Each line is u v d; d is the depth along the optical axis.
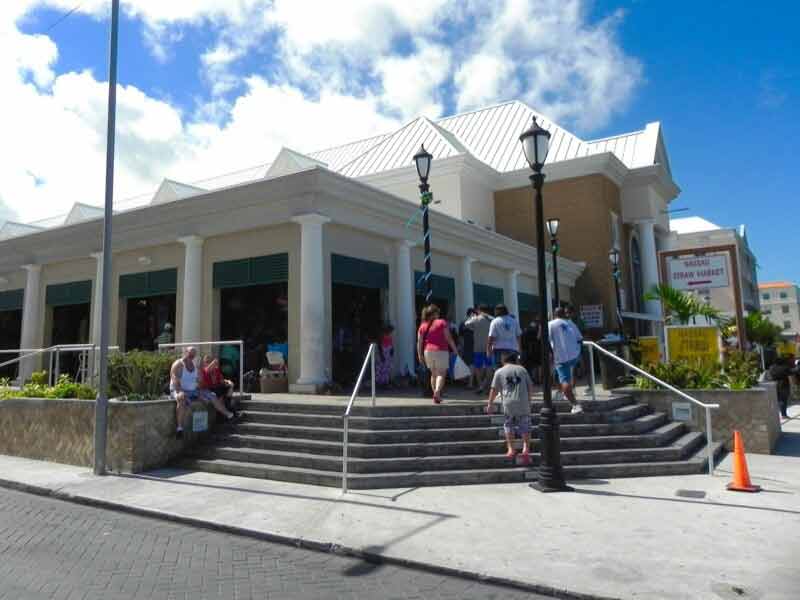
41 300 18.78
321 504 7.15
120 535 6.29
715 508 6.85
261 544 5.99
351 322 14.48
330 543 5.75
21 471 9.38
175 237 15.27
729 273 15.54
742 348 14.91
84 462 9.77
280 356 13.21
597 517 6.52
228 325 14.78
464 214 24.27
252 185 13.29
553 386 14.63
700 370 12.09
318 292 12.85
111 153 9.62
